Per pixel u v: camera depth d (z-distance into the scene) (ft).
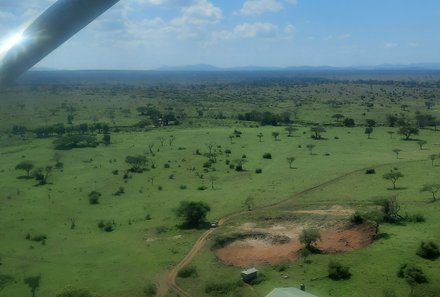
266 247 205.98
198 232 223.92
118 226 236.02
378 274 160.97
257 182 309.01
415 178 290.15
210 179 321.32
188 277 175.32
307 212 242.78
